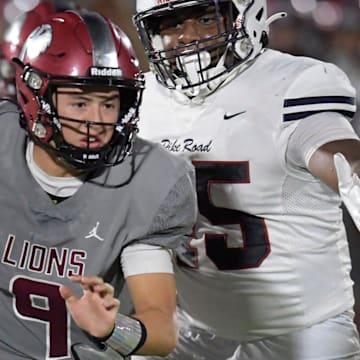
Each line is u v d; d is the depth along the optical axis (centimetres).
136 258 970
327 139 1050
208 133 1143
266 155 1112
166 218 969
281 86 1123
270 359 1172
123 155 957
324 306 1148
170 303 962
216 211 1145
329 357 1138
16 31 1662
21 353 981
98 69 917
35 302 967
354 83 2609
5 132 991
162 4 1122
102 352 981
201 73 1129
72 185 964
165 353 948
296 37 2606
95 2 2473
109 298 876
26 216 964
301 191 1125
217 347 1206
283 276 1141
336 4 2641
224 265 1152
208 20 1134
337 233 1162
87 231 960
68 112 925
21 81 952
